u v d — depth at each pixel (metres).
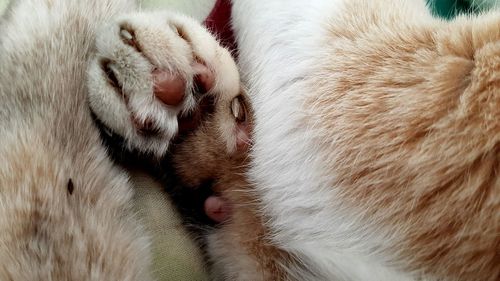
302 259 0.12
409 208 0.11
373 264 0.11
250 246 0.12
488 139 0.10
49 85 0.11
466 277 0.10
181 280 0.12
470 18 0.12
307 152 0.12
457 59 0.11
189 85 0.11
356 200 0.11
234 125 0.12
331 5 0.12
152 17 0.11
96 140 0.11
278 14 0.13
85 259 0.10
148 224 0.11
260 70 0.13
